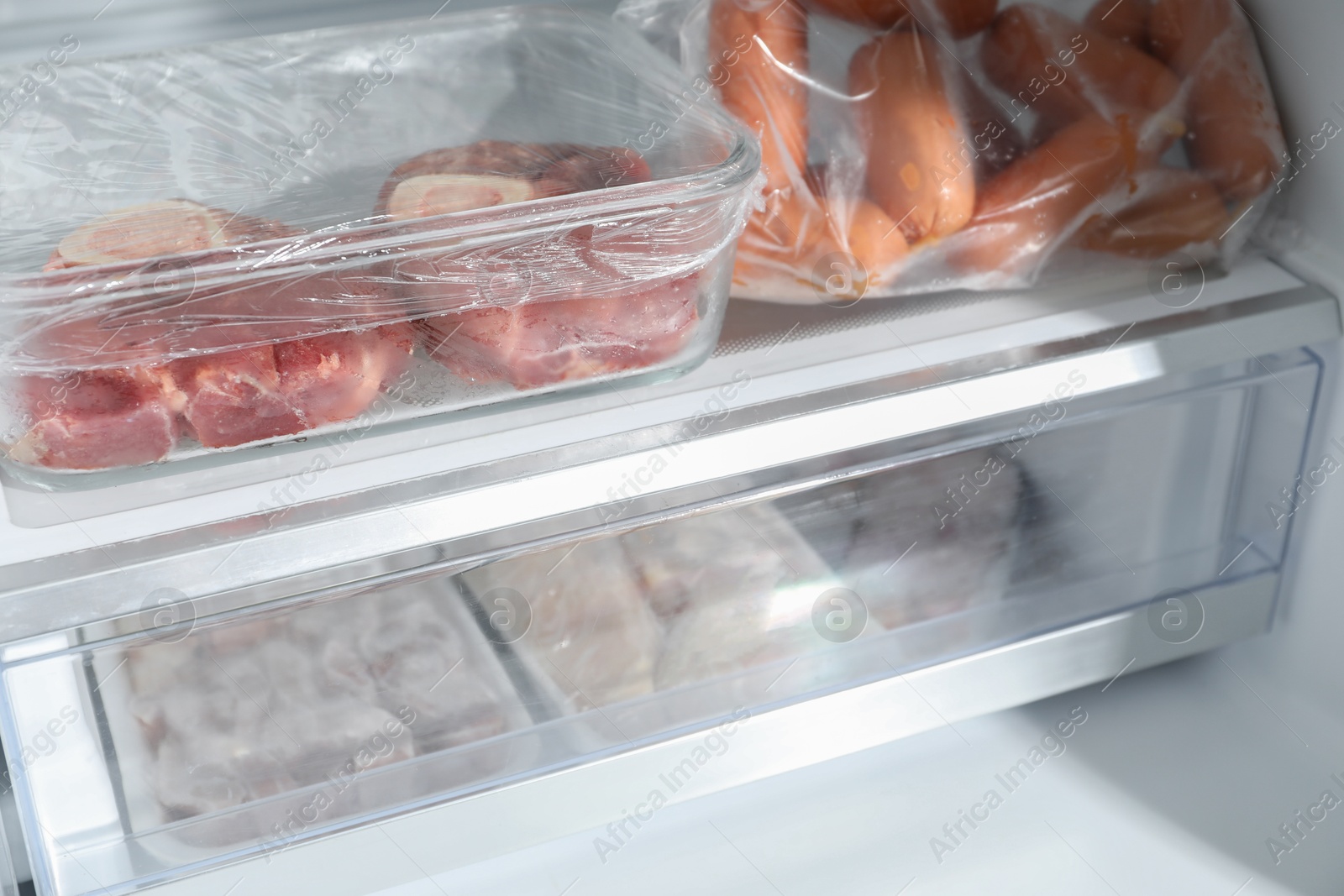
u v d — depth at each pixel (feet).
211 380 1.55
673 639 2.11
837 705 2.23
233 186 1.91
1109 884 2.17
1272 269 2.27
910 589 2.26
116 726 1.76
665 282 1.68
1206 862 2.20
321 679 1.86
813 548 2.13
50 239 1.75
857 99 2.08
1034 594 2.37
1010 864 2.20
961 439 2.10
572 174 1.80
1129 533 2.38
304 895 1.98
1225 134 2.18
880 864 2.20
